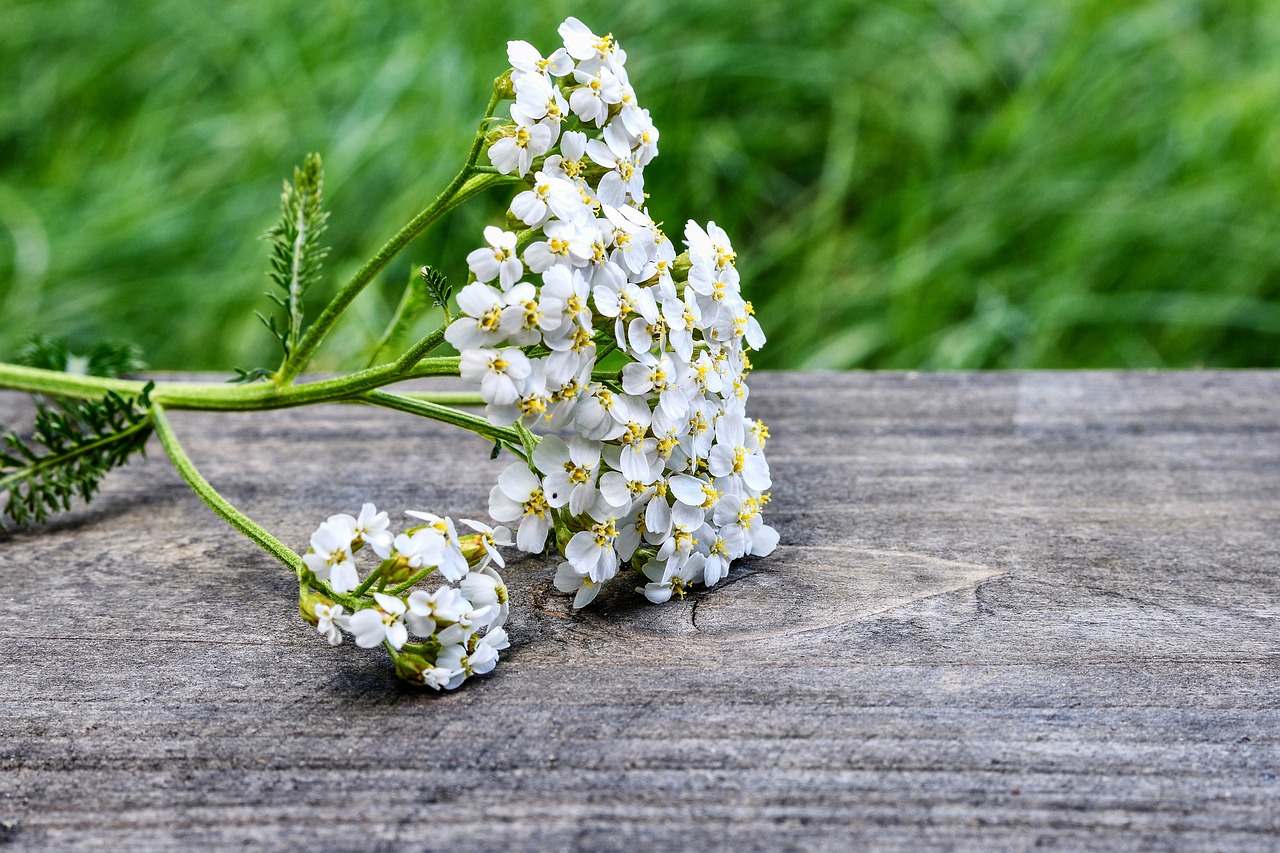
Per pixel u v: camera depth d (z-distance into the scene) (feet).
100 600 1.08
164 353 1.82
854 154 1.95
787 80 2.00
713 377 1.05
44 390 1.20
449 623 1.00
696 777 0.97
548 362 1.02
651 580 1.07
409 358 1.06
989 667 1.03
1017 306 1.79
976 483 1.18
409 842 0.95
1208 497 1.17
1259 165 1.88
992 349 1.80
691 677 1.02
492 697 1.01
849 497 1.16
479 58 1.99
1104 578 1.09
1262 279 1.81
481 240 1.82
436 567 1.01
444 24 2.05
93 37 2.24
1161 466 1.20
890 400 1.28
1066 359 1.81
